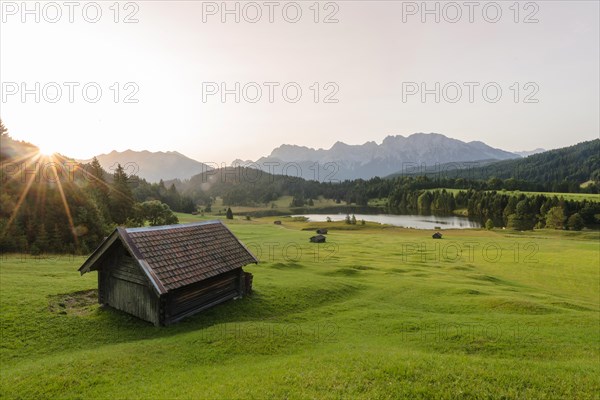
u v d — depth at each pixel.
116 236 19.56
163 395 10.75
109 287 20.98
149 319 19.09
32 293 22.12
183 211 198.62
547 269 53.19
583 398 10.42
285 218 184.12
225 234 25.91
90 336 17.44
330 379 11.25
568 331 19.73
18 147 73.75
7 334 16.70
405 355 13.73
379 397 10.14
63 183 58.38
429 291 31.67
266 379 11.38
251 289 26.00
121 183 88.88
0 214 48.19
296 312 23.81
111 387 11.64
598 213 148.00
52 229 50.66
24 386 11.66
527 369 12.44
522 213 160.50
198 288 21.30
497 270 52.81
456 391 10.55
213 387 11.02
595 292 40.31
